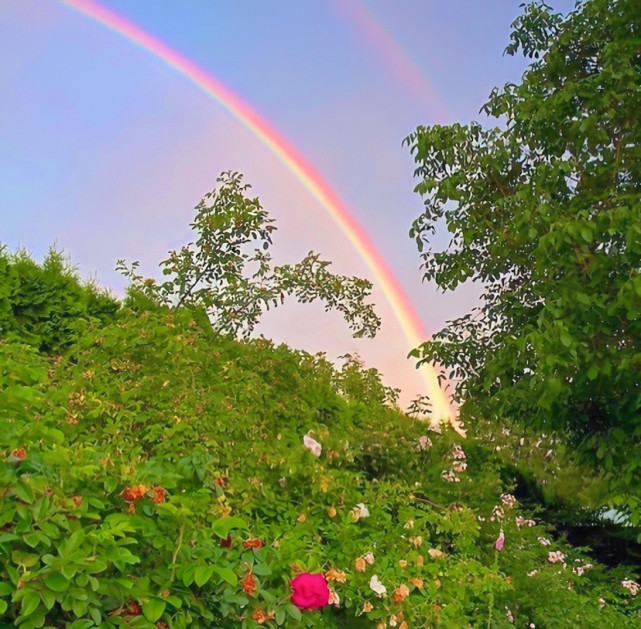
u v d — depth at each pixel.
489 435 5.38
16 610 1.37
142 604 1.49
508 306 4.54
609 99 3.79
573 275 3.50
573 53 4.64
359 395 4.60
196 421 2.70
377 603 2.35
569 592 3.86
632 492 4.04
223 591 1.67
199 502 1.94
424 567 2.60
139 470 1.76
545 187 4.02
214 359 3.47
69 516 1.49
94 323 3.39
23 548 1.41
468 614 2.91
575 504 6.61
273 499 2.60
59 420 2.39
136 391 2.78
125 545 1.62
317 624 2.04
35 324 4.70
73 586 1.37
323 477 2.69
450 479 3.96
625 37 4.14
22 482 1.40
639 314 3.40
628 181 4.16
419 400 4.34
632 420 3.60
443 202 4.47
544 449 6.08
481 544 3.73
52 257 5.12
